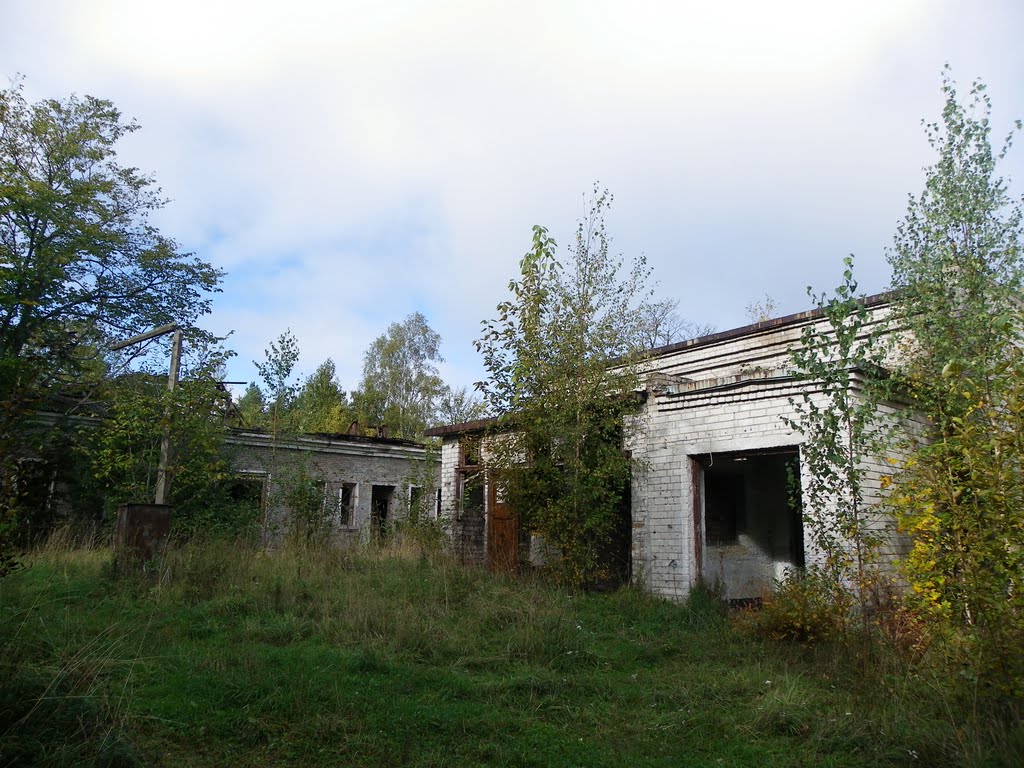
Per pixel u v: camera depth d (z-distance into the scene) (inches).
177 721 200.7
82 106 847.7
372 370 1822.1
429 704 232.8
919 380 341.1
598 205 484.7
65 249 791.7
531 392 467.2
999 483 205.6
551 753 198.7
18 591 335.9
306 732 201.8
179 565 414.9
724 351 614.9
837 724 216.5
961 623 215.3
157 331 597.3
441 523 649.0
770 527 549.3
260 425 782.5
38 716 182.1
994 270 430.0
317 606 356.5
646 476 466.0
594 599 428.1
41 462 234.1
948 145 452.1
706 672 287.3
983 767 177.9
